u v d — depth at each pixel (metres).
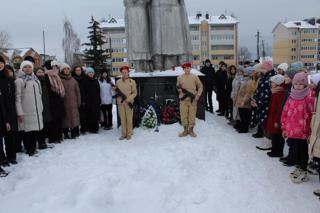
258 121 7.23
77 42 46.22
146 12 9.48
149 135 7.84
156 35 9.30
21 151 7.10
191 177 5.52
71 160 6.45
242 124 8.38
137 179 5.39
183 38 9.48
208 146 6.89
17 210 4.72
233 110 8.90
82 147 7.27
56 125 7.68
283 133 5.62
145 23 9.41
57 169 6.02
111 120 9.29
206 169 5.87
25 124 6.67
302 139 5.31
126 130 7.81
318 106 4.82
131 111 7.79
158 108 8.50
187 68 7.57
